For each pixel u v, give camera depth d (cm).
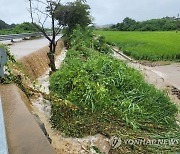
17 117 493
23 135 428
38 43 2138
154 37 3822
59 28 1122
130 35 4322
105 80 815
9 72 757
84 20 2420
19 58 1119
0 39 2023
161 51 2230
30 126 458
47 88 959
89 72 851
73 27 2359
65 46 2495
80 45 1611
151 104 774
